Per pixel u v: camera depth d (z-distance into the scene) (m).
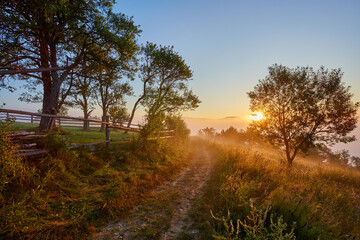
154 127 10.81
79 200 3.94
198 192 5.86
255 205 3.78
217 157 13.69
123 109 25.97
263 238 2.44
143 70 20.44
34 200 3.21
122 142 10.46
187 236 3.29
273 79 11.80
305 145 10.79
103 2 12.73
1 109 4.02
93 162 6.21
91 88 21.12
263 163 8.46
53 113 10.65
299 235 2.96
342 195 5.14
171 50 19.95
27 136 5.78
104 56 14.88
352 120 9.75
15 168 3.49
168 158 10.14
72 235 2.99
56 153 5.27
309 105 10.53
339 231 3.09
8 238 2.51
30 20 10.48
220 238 2.52
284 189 5.00
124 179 5.71
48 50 13.30
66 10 10.01
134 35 13.91
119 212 4.02
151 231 3.45
